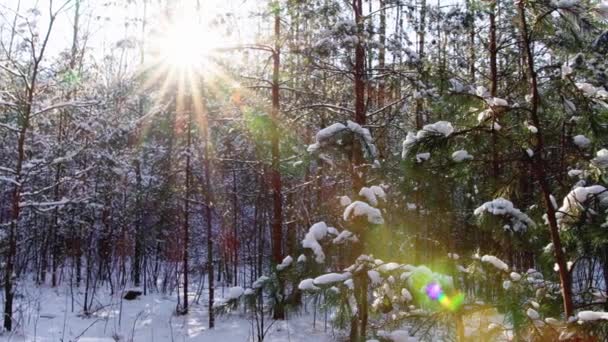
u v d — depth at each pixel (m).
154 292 14.32
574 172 2.86
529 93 3.07
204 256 18.25
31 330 9.27
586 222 2.62
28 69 10.34
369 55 7.80
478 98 2.83
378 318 3.23
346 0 7.74
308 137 11.41
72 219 12.91
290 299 3.46
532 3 2.61
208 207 10.85
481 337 2.81
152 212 14.61
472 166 2.82
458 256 3.03
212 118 11.18
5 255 11.05
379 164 5.61
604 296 2.76
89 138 11.50
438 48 8.22
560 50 2.89
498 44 8.48
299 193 12.49
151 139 12.74
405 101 8.62
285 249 11.42
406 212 3.98
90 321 10.36
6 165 11.73
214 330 9.70
